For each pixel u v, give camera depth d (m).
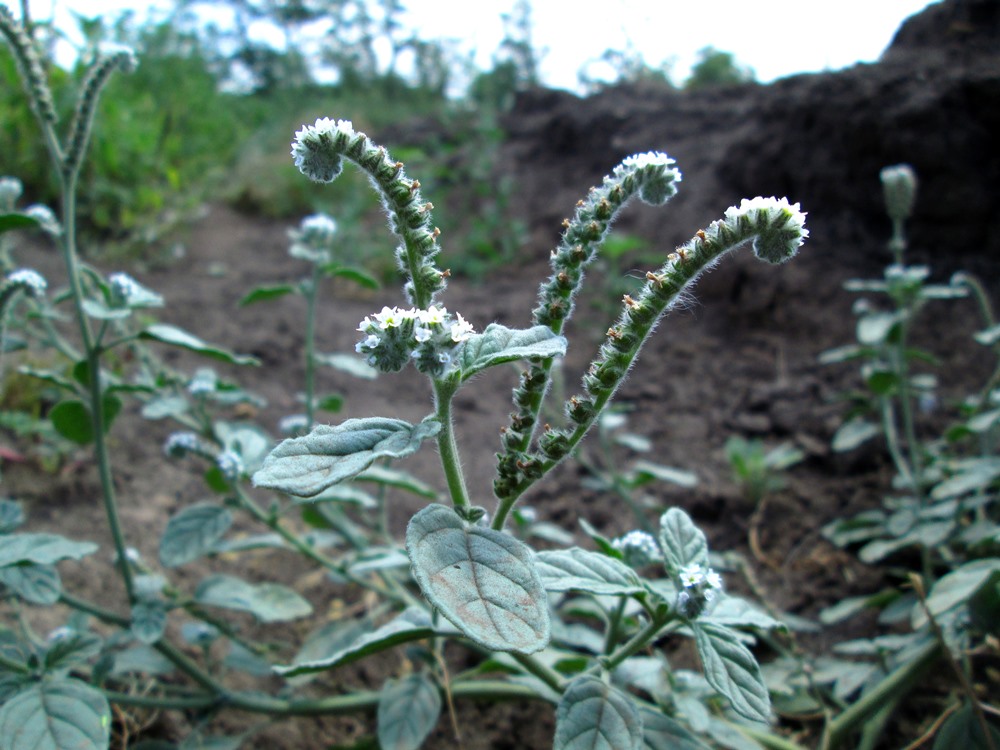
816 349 0.54
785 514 0.42
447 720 0.31
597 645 0.27
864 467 0.44
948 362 0.49
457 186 0.96
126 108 0.88
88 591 0.35
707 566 0.21
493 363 0.17
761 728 0.29
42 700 0.20
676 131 0.79
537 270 0.76
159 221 0.81
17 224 0.26
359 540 0.35
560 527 0.42
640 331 0.18
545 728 0.31
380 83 1.57
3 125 0.74
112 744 0.28
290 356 0.59
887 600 0.33
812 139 0.61
